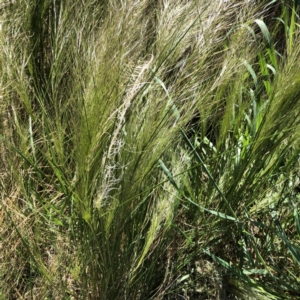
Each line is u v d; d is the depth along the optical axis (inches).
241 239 63.7
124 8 49.8
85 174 42.6
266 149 57.8
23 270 61.0
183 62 53.6
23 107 61.3
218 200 64.1
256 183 61.9
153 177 54.2
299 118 56.0
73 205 55.4
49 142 52.7
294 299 61.7
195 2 53.7
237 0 66.2
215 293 61.9
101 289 54.7
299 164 64.9
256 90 62.5
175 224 60.8
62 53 57.4
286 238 59.7
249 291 59.0
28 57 58.4
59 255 56.0
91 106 40.3
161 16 54.6
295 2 80.8
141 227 54.6
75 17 58.0
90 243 51.5
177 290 61.4
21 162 59.5
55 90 53.8
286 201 67.5
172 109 48.6
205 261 63.7
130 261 55.1
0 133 59.2
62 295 56.8
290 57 53.7
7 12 62.6
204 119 57.1
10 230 59.0
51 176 63.0
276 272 65.2
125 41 48.0
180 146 58.9
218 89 57.6
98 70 41.6
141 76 45.8
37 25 62.7
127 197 46.6
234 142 63.6
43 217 59.3
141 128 45.4
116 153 46.0
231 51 58.1
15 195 58.2
